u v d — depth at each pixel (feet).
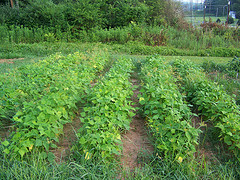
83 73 17.19
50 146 9.73
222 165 9.07
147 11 47.11
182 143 8.96
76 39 39.81
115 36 39.86
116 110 11.57
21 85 14.46
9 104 12.14
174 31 44.27
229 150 9.96
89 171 7.93
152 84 13.99
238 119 10.55
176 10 53.31
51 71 17.52
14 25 42.93
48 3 42.57
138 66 23.82
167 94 11.90
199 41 39.81
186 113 11.00
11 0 52.06
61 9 42.57
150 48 35.40
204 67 22.71
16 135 8.75
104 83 14.56
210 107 12.12
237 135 9.34
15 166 7.84
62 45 34.68
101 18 43.88
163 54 35.04
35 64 20.07
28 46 34.04
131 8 43.93
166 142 9.26
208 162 9.30
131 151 9.86
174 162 8.71
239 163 9.00
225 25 48.24
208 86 13.93
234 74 19.72
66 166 8.13
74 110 12.64
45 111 9.76
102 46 35.35
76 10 41.50
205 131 11.50
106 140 8.93
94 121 10.49
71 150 9.32
